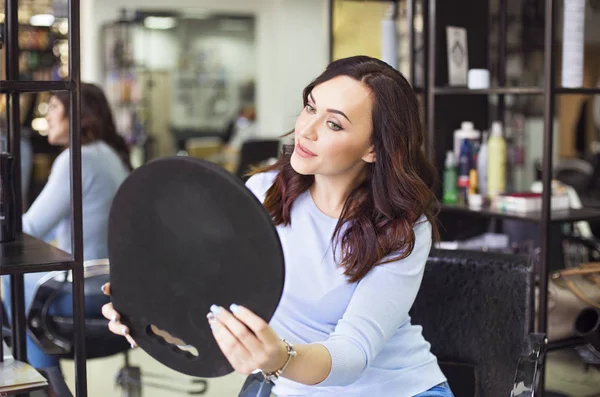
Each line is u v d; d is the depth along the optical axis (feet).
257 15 33.83
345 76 5.53
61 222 10.32
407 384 5.95
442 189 10.68
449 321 7.06
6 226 6.28
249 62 34.17
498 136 10.27
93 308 9.14
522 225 10.82
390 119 5.53
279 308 5.98
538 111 17.92
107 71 31.09
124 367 11.91
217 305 4.24
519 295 6.83
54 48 21.88
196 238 4.24
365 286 5.50
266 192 6.17
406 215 5.62
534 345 6.48
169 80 32.91
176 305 4.39
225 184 4.06
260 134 34.40
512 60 17.37
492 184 10.27
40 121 20.93
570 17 9.02
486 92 9.47
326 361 4.65
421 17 10.41
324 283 5.83
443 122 10.67
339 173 5.65
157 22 32.37
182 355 4.48
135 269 4.50
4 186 6.26
